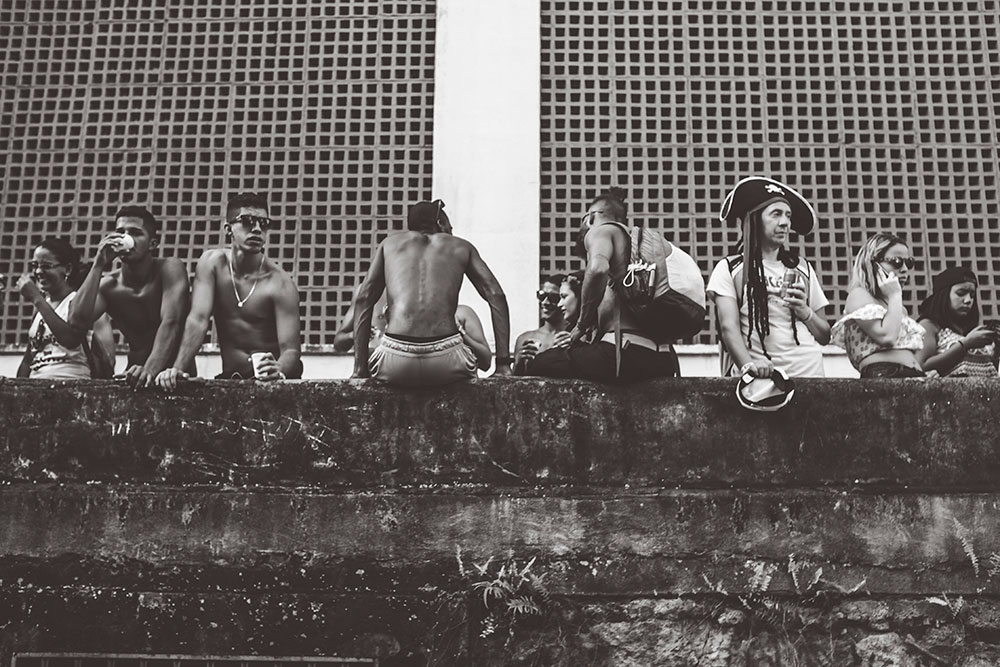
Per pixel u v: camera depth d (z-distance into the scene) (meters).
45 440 7.04
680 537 6.77
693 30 12.85
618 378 7.00
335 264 12.30
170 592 6.75
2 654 6.69
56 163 12.52
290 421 7.01
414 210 7.46
